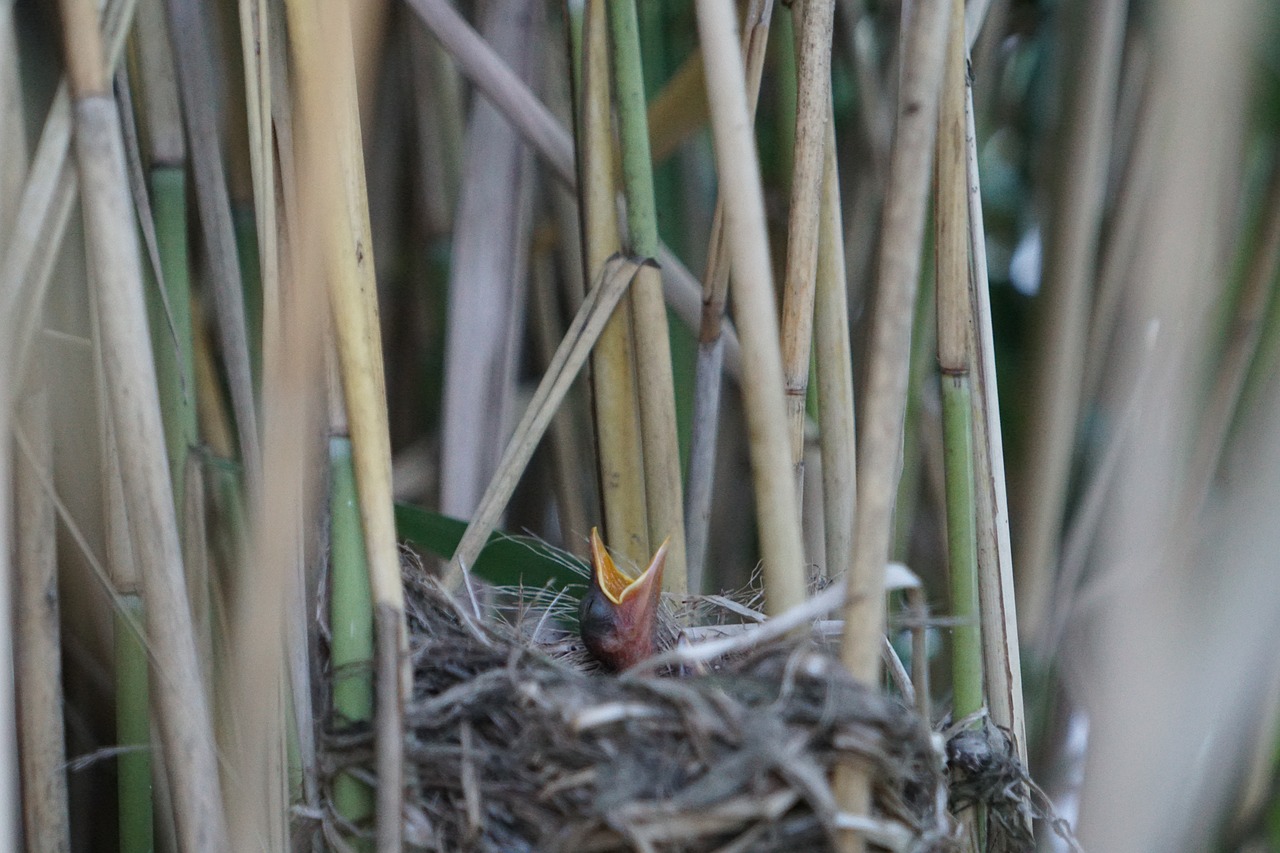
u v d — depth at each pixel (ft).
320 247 6.36
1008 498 6.79
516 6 6.75
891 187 6.33
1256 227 6.55
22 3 6.55
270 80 6.40
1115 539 6.53
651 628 6.58
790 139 6.61
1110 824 6.47
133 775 6.48
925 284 6.67
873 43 6.85
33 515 6.44
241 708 6.40
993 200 6.97
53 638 6.45
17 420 6.40
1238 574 6.49
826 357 6.51
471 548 6.54
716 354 6.57
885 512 6.33
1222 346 6.55
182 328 6.49
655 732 6.37
